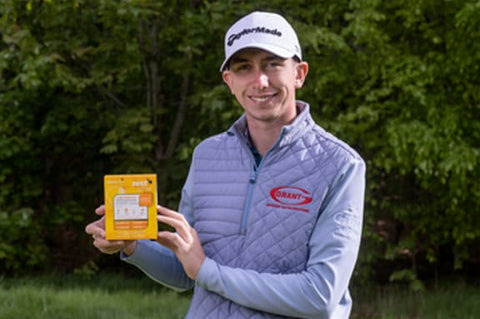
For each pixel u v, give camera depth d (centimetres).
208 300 193
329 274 180
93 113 745
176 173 707
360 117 630
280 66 190
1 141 715
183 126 739
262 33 187
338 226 183
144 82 749
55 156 789
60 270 769
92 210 797
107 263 807
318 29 620
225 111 661
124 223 189
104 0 632
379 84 668
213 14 635
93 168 795
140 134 695
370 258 670
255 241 188
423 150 602
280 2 658
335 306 183
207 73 704
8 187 739
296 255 186
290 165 190
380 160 643
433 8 643
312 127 195
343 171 186
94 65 687
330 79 638
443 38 651
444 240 704
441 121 625
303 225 185
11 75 738
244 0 656
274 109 191
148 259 208
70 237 849
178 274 215
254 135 201
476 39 620
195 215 203
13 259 739
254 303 182
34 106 743
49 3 656
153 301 588
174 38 698
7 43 679
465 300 625
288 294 179
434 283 718
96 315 525
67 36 693
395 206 680
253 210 191
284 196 188
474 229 677
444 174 619
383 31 653
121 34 670
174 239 186
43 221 764
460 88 647
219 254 193
